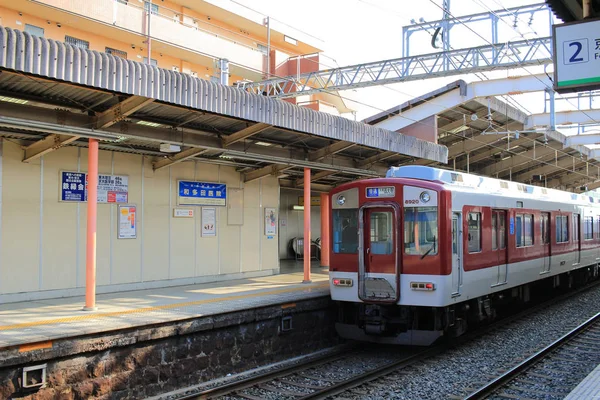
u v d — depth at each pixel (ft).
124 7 71.61
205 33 82.48
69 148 35.91
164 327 26.73
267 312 32.53
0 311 29.48
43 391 22.21
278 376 28.14
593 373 24.08
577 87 21.22
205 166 45.34
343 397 24.91
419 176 34.17
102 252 37.70
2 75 24.21
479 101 67.56
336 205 35.09
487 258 36.52
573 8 24.16
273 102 35.37
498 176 105.19
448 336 34.60
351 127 42.34
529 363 29.63
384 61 57.21
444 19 52.90
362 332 34.01
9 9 62.59
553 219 49.98
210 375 29.14
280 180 58.80
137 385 25.70
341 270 34.60
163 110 31.40
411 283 31.83
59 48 24.27
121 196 38.99
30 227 33.81
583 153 97.04
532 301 54.49
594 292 61.11
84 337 23.70
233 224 47.75
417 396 25.09
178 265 42.83
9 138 33.06
